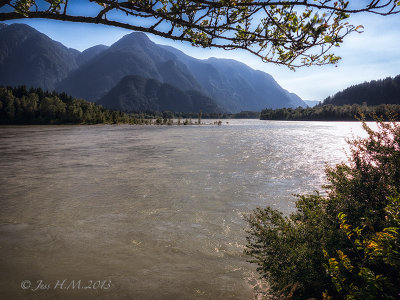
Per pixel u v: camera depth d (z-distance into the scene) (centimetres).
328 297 264
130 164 2002
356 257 295
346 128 8200
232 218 883
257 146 3272
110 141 4131
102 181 1444
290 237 382
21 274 559
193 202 1061
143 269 580
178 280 535
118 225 834
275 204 1021
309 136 5012
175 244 701
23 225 838
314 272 320
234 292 493
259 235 427
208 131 7106
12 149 3111
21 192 1231
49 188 1302
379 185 372
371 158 413
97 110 13562
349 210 366
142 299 475
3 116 11650
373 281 223
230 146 3291
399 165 372
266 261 414
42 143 3875
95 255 643
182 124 13525
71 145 3531
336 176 445
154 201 1080
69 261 615
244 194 1166
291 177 1505
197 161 2130
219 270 575
